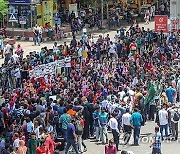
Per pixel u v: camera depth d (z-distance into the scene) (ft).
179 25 254.47
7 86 163.22
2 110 124.57
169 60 205.67
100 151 125.90
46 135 112.06
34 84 157.79
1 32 245.86
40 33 241.35
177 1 255.09
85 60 189.37
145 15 316.60
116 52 209.97
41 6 259.80
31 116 121.60
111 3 319.47
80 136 123.24
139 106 141.59
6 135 114.42
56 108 126.31
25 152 106.01
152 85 150.82
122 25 307.58
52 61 177.88
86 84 153.07
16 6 253.03
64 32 266.57
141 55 209.36
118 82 159.43
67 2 297.53
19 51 196.44
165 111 132.05
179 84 166.20
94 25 291.79
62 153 123.03
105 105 136.05
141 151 125.18
